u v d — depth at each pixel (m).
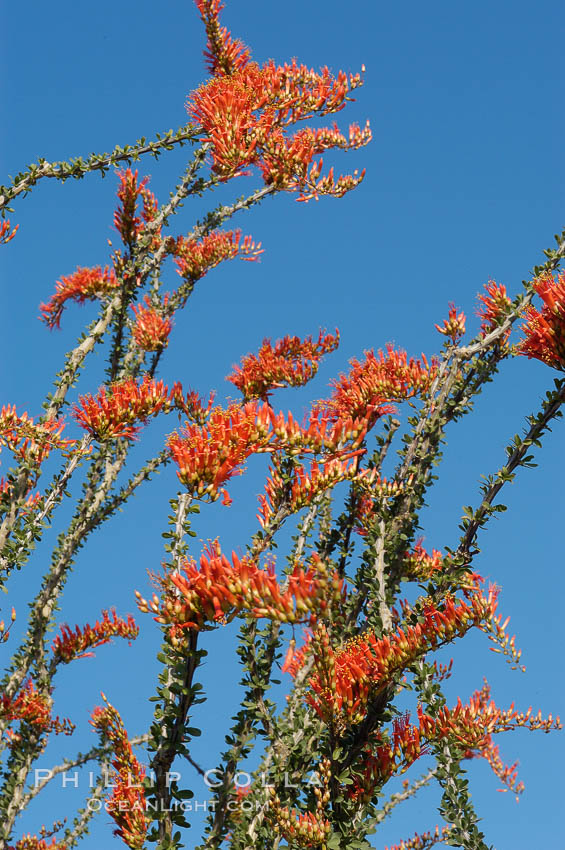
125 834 4.18
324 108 9.15
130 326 8.31
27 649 6.94
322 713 4.46
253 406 4.48
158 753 4.00
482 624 4.69
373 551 5.26
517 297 5.72
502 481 5.02
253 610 3.66
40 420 6.75
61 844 6.95
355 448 4.84
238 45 9.63
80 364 7.32
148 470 7.29
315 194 8.30
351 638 5.16
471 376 5.87
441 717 5.07
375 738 4.61
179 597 3.93
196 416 6.34
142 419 6.32
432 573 5.23
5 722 6.79
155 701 4.10
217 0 9.48
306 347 7.74
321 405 6.09
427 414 5.64
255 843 4.35
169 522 4.26
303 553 5.83
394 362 5.94
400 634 4.57
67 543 7.09
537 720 6.31
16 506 6.63
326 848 4.24
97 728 5.16
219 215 9.48
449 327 6.08
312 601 3.61
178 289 9.22
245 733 4.81
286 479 5.21
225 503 4.20
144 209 8.45
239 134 8.19
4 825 6.53
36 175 7.04
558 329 4.91
